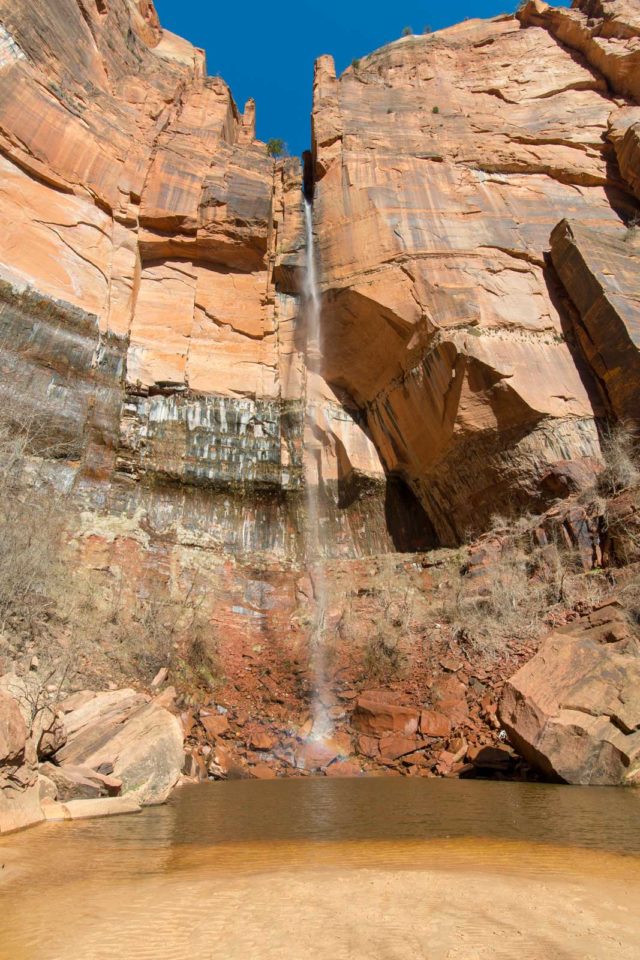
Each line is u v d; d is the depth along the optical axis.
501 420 16.58
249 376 20.19
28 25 18.58
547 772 8.52
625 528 13.52
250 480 18.70
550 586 13.90
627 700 8.50
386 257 19.36
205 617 15.18
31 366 15.64
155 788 7.30
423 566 17.03
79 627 11.86
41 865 4.14
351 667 14.05
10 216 16.62
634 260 18.38
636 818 5.59
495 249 19.41
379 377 20.16
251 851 4.54
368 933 2.89
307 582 17.28
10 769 5.53
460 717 11.27
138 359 18.58
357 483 19.78
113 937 2.87
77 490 15.36
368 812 6.17
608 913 3.13
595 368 17.22
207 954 2.67
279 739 11.74
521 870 3.92
